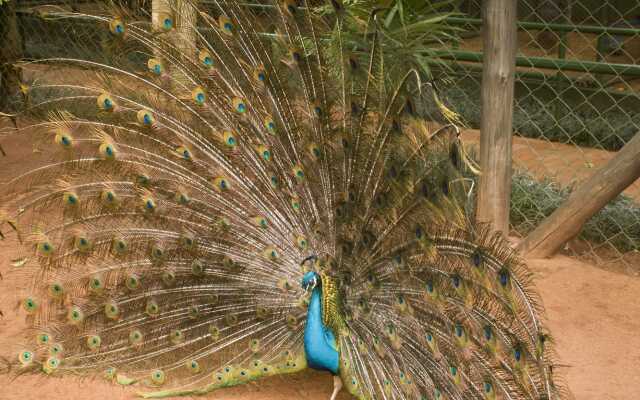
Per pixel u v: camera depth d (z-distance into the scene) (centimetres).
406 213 446
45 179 532
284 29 505
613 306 581
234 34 509
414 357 436
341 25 496
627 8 1333
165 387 472
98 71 505
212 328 484
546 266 643
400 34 707
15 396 459
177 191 493
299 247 485
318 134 489
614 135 960
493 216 651
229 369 466
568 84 1027
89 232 484
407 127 449
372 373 440
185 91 504
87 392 466
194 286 489
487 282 420
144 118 492
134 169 491
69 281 480
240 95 504
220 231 493
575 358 513
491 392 412
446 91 1002
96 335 476
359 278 464
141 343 479
